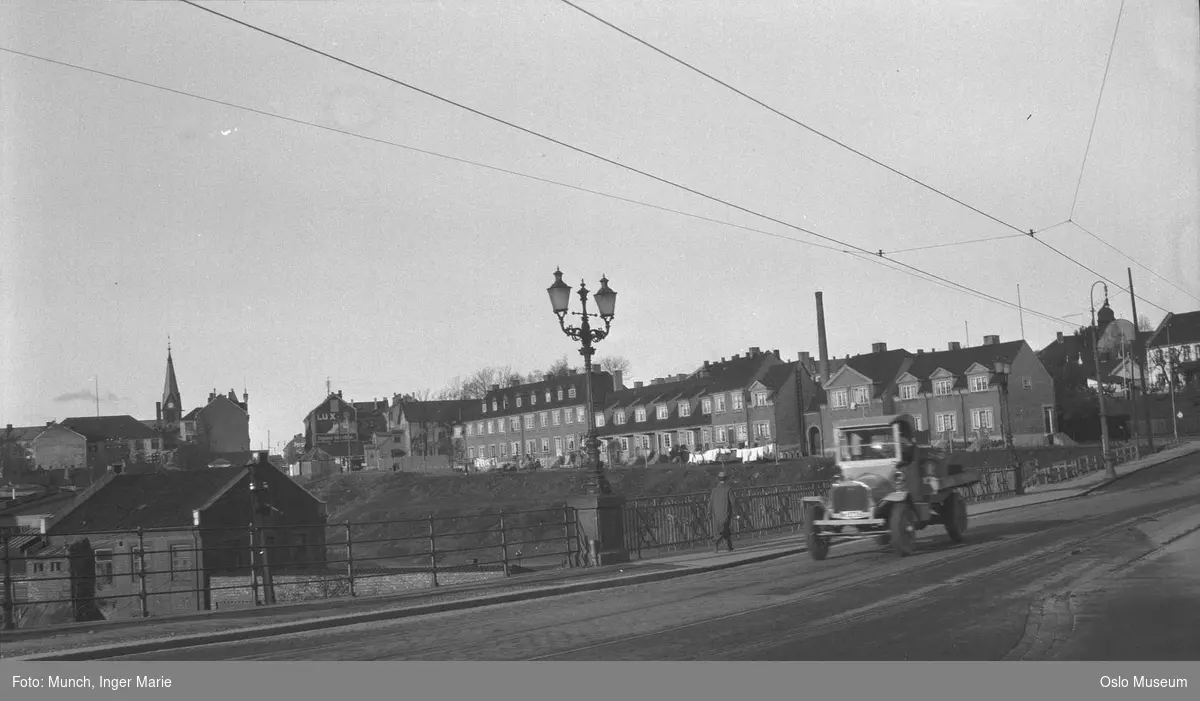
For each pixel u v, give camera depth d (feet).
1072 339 368.89
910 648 35.86
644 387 409.69
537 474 280.72
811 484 108.27
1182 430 289.74
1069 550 67.10
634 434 386.11
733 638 39.29
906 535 69.31
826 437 320.50
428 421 495.00
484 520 221.66
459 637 42.39
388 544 220.43
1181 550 61.77
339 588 123.85
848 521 70.49
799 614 45.27
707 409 358.84
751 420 342.03
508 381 599.16
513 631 43.73
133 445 263.29
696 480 242.78
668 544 86.28
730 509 82.33
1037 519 96.99
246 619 48.32
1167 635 36.14
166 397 281.13
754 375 345.72
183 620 48.16
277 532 165.58
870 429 72.13
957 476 80.12
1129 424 293.64
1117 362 354.74
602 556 73.72
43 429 248.52
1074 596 46.19
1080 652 33.99
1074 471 173.37
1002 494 145.89
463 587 61.16
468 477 291.99
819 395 328.29
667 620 45.21
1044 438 271.49
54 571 130.72
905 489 70.49
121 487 168.55
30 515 170.50
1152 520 86.02
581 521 75.36
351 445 507.30
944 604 46.47
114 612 149.18
